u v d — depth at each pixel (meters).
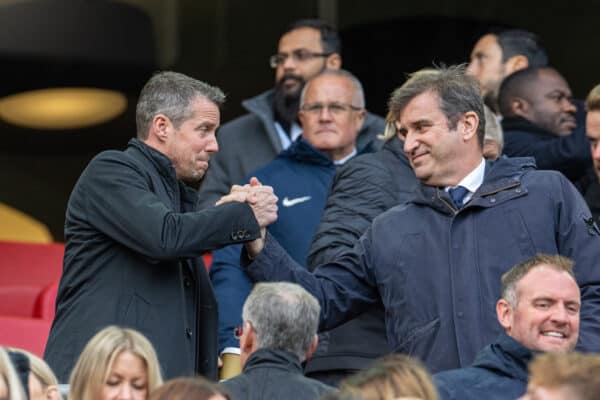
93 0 44.41
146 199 20.16
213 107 21.17
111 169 20.42
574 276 19.97
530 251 20.75
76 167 48.41
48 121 46.16
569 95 28.44
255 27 45.88
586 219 21.03
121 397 17.56
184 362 20.28
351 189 23.48
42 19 43.88
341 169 23.81
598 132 24.25
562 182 21.19
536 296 19.05
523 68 28.98
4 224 48.62
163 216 19.97
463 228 20.95
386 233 21.33
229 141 29.86
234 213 20.23
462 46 44.00
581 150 27.06
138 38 44.78
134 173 20.44
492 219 20.91
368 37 44.38
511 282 19.31
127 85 45.62
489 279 20.67
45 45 43.94
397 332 21.03
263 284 18.86
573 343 19.06
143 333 20.12
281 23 45.88
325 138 26.81
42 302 30.55
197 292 21.05
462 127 21.17
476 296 20.62
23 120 46.25
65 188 48.59
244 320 18.80
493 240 20.81
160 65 45.31
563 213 20.97
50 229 48.81
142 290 20.28
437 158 21.14
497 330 20.45
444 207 21.08
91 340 17.91
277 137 29.77
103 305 20.17
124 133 47.28
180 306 20.47
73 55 44.22
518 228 20.84
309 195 26.08
